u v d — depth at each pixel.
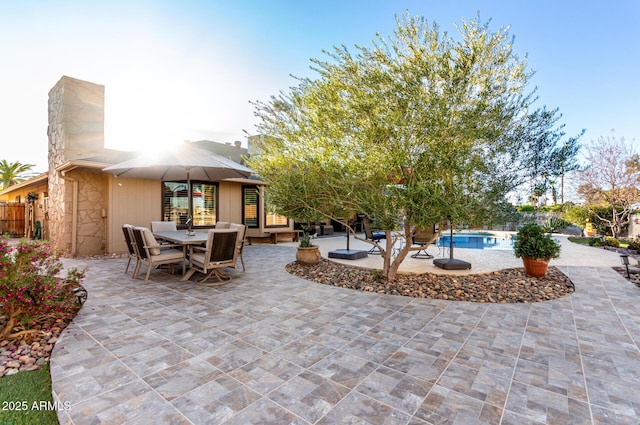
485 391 2.34
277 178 5.62
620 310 4.21
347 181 4.76
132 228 5.98
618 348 3.07
